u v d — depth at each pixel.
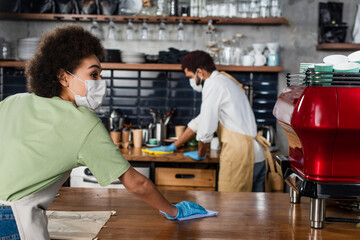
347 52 3.96
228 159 3.02
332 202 1.85
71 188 2.07
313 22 3.99
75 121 1.27
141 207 1.74
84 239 1.38
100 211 1.67
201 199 1.88
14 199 1.25
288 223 1.56
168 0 3.90
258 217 1.63
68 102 1.30
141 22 4.04
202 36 4.08
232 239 1.39
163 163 3.43
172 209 1.56
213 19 3.83
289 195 1.98
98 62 1.36
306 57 4.02
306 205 1.81
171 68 3.80
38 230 1.27
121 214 1.64
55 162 1.25
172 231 1.46
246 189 3.05
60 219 1.56
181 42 4.09
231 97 3.02
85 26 4.06
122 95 4.10
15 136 1.26
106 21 3.98
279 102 1.72
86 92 1.34
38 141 1.25
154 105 4.10
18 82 4.00
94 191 2.01
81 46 1.31
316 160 1.45
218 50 3.85
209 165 3.40
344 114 1.37
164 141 3.81
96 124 1.29
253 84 4.05
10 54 4.04
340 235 1.44
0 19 4.02
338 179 1.45
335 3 3.95
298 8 4.00
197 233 1.44
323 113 1.38
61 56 1.29
